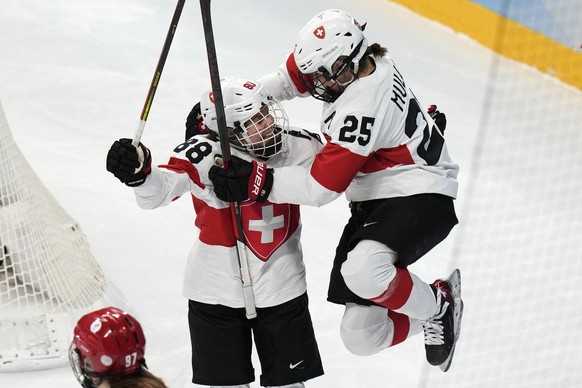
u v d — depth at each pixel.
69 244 13.78
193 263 10.52
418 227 10.34
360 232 10.41
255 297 10.33
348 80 10.12
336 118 10.00
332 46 9.87
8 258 13.24
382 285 10.20
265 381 10.83
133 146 9.36
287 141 10.45
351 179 10.03
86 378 7.50
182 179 9.82
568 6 21.33
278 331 10.51
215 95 9.38
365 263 10.15
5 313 12.84
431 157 10.67
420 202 10.48
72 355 7.73
